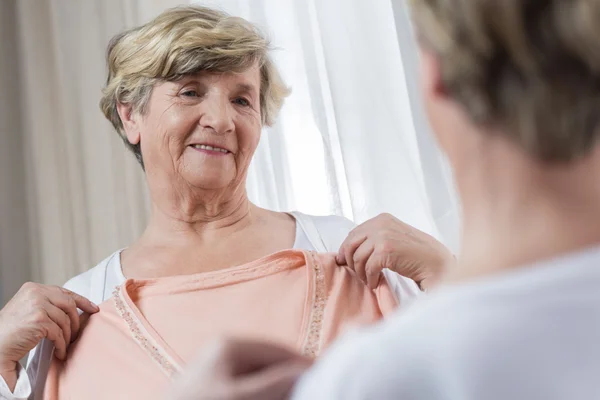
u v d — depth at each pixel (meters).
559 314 0.39
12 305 1.34
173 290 1.33
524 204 0.43
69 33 2.29
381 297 1.32
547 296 0.40
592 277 0.40
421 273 1.31
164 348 1.25
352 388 0.41
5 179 2.28
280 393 0.47
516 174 0.43
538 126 0.42
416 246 1.32
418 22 0.46
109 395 1.24
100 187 2.23
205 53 1.38
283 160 2.02
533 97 0.42
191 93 1.42
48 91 2.29
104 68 2.26
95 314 1.35
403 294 1.37
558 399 0.38
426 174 1.95
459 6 0.43
